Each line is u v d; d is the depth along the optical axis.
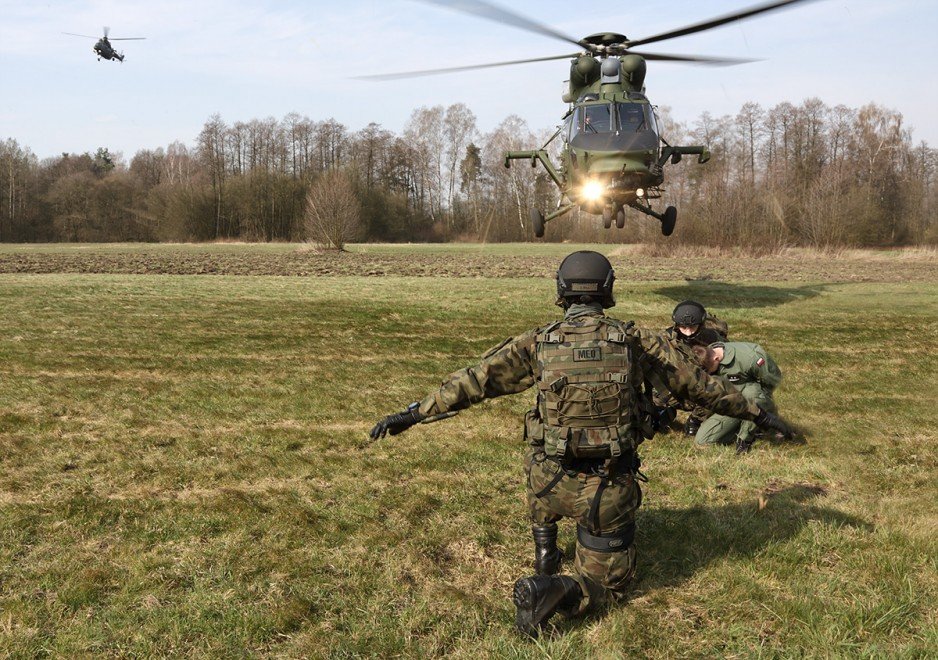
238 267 24.69
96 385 7.11
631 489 2.79
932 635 2.72
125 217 79.50
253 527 3.80
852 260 30.89
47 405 6.34
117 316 11.76
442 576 3.31
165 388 7.06
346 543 3.63
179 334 10.15
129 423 5.82
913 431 5.82
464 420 6.03
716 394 2.78
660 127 12.91
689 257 32.44
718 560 3.40
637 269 24.47
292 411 6.29
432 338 10.16
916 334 10.73
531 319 11.98
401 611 2.97
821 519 3.88
